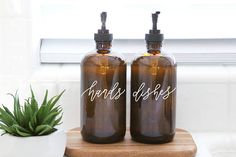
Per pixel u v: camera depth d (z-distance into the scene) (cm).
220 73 89
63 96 88
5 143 65
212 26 96
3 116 68
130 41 95
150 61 74
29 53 87
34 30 89
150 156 69
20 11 86
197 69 91
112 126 74
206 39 95
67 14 95
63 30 95
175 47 93
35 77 88
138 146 73
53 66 93
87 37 95
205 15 96
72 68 92
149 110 74
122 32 95
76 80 88
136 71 76
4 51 87
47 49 93
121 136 76
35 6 89
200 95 89
